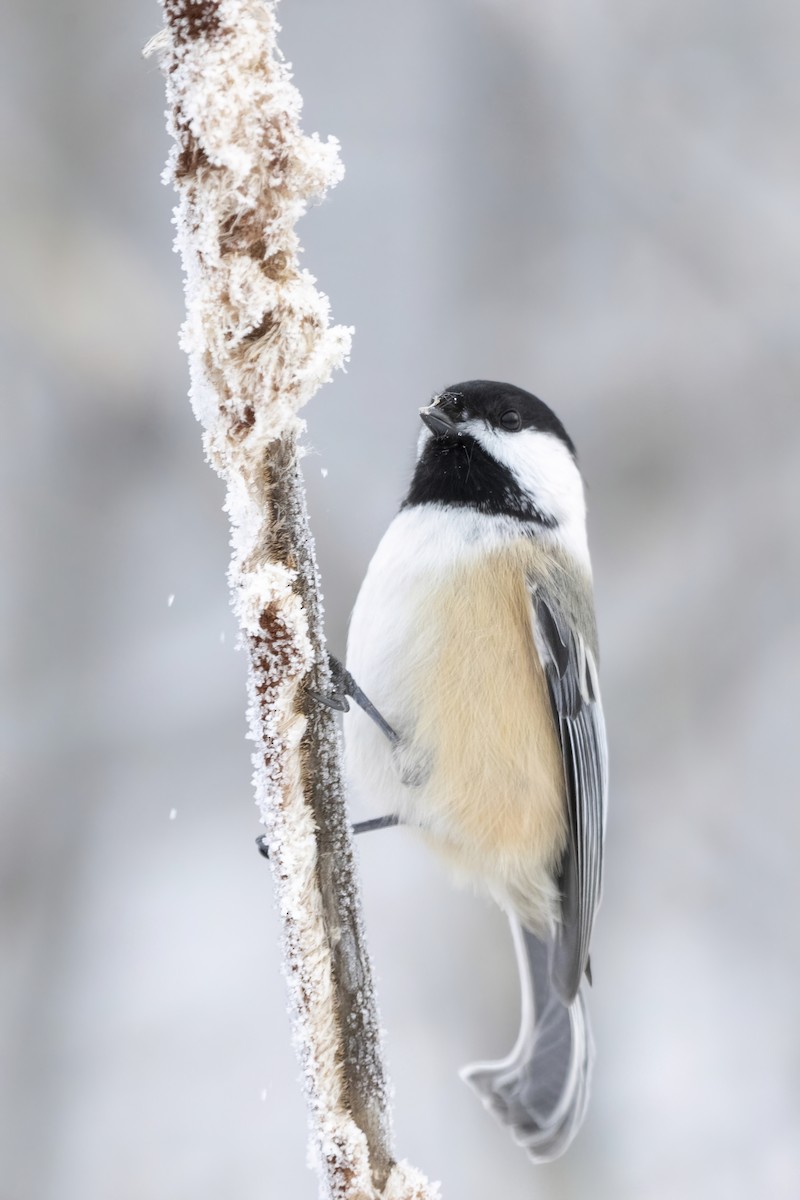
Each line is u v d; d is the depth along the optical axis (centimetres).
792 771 1077
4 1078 905
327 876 407
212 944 1004
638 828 1062
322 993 400
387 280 1225
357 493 1105
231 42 354
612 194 1213
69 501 1027
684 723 1096
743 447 1173
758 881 1041
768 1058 968
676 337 1191
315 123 1259
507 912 791
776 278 1199
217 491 1052
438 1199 405
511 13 1203
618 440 1168
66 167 1034
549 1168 905
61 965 945
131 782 1023
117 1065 930
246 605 395
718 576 1139
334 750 410
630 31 1206
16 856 962
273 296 368
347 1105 402
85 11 1066
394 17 1265
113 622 1035
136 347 992
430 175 1240
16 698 1001
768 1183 889
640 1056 977
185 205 366
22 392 1020
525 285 1203
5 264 955
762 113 1210
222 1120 912
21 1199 857
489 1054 963
